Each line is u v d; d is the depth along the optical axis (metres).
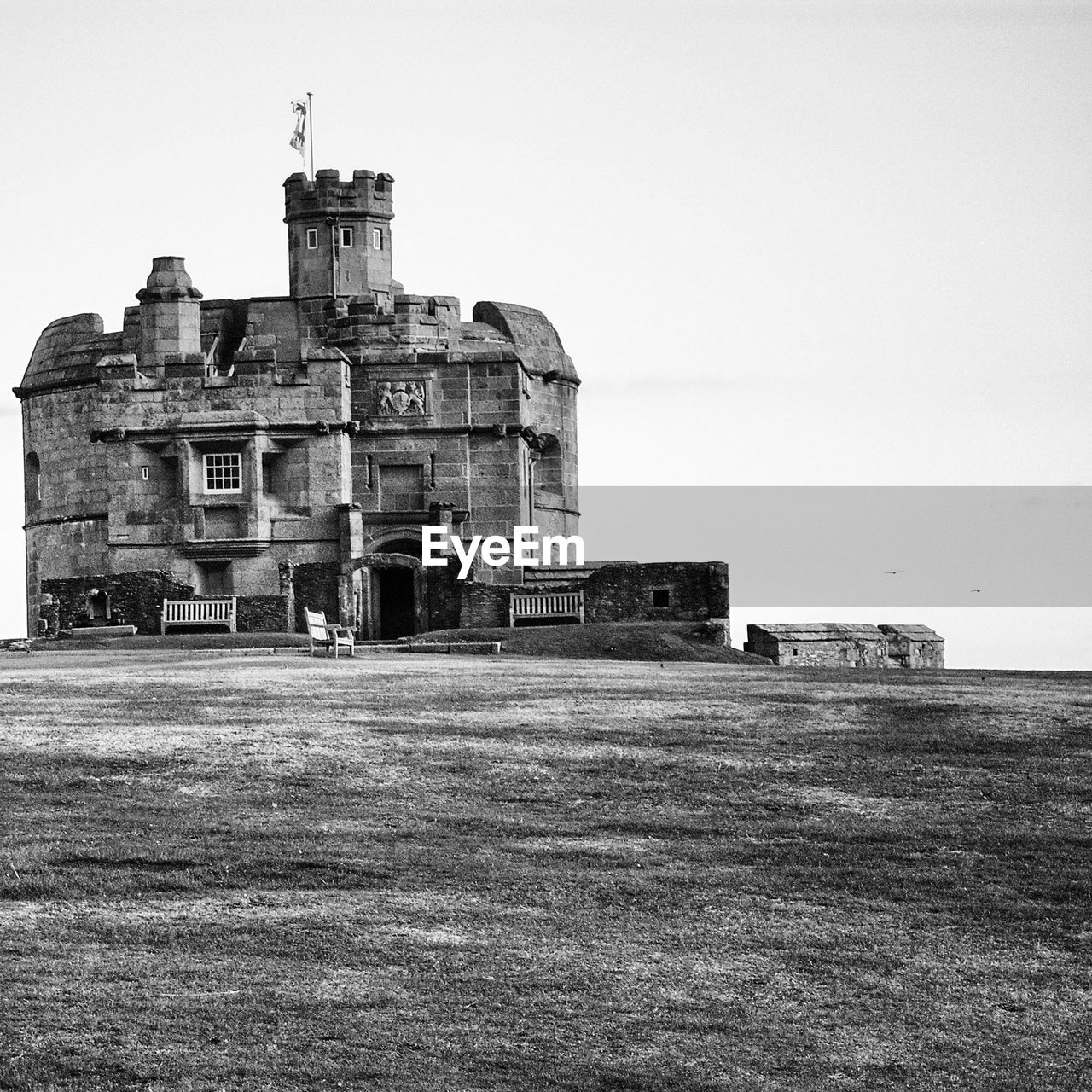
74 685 33.84
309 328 77.50
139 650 52.75
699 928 17.88
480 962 16.59
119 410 68.94
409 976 16.16
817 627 56.88
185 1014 15.00
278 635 59.81
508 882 19.14
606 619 61.28
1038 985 16.69
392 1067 14.12
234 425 68.00
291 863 19.52
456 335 77.31
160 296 71.38
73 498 80.06
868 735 27.70
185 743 25.92
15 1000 15.15
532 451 77.06
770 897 19.03
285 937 17.09
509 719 28.95
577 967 16.61
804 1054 14.85
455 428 73.88
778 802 23.42
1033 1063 14.90
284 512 68.50
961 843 21.47
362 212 78.19
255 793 22.98
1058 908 19.00
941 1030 15.53
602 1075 14.21
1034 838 21.70
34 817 21.47
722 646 55.47
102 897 18.23
